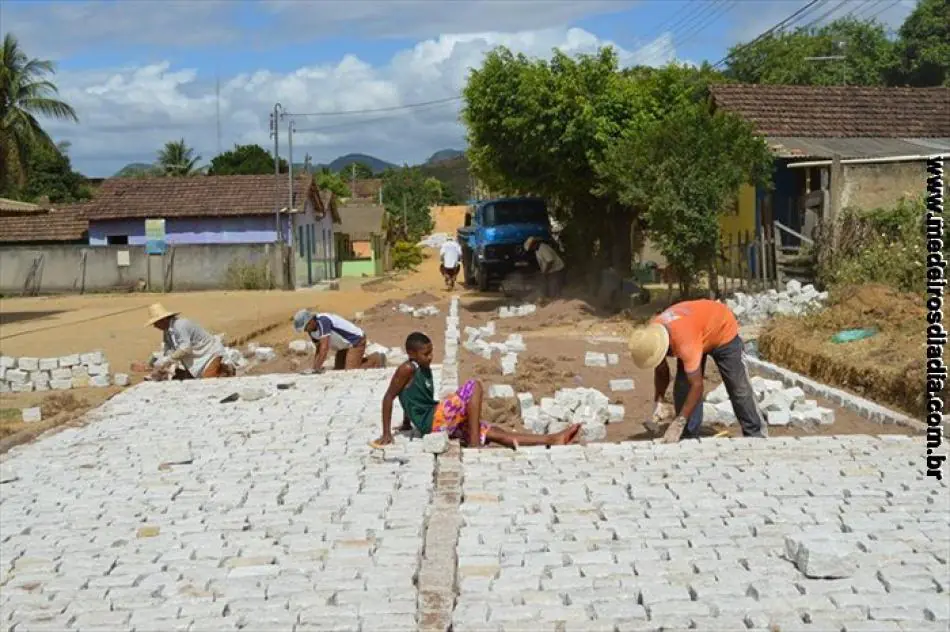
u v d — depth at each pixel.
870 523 6.47
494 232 29.19
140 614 5.46
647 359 8.90
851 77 43.28
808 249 18.89
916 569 5.66
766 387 11.20
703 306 9.23
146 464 9.00
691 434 9.55
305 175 44.09
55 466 9.12
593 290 26.19
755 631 4.90
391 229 64.56
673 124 19.31
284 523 6.95
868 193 19.66
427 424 9.21
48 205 51.03
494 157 26.11
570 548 6.18
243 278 39.66
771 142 23.55
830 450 8.56
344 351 14.54
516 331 20.44
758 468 7.96
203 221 42.03
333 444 9.40
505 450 8.84
